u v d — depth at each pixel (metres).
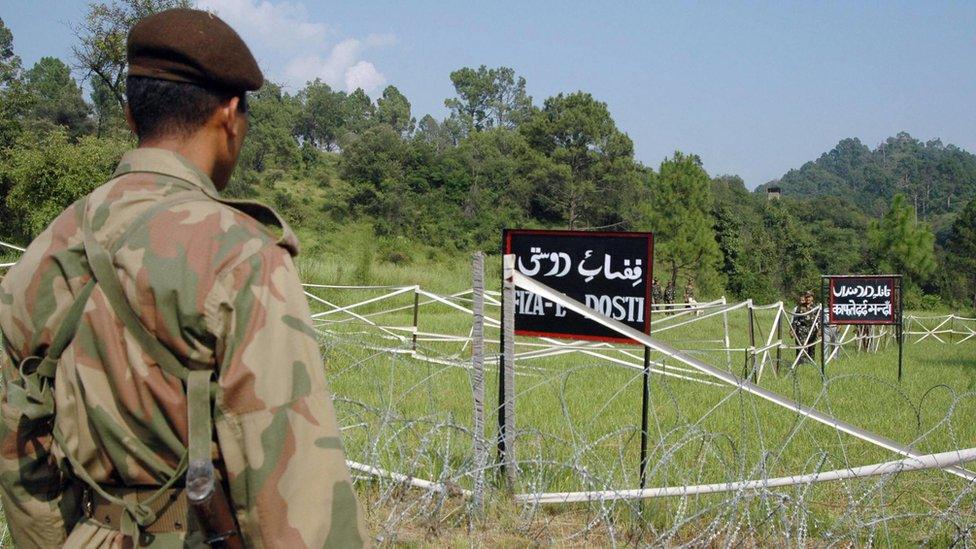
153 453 1.67
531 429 5.31
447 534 4.85
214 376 1.60
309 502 1.53
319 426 1.58
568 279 5.82
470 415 7.61
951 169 173.62
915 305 45.53
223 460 1.62
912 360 16.09
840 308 13.21
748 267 60.19
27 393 1.71
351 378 9.15
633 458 6.32
